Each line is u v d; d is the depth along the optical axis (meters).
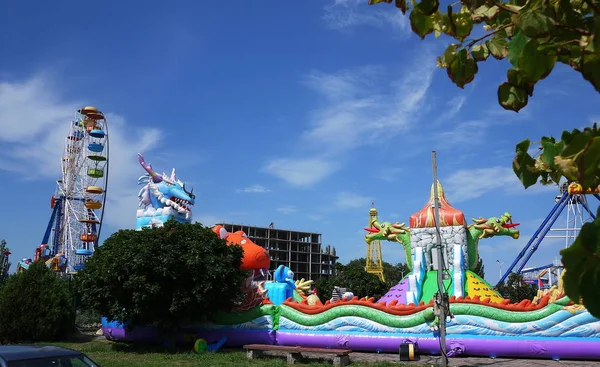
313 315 23.42
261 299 25.00
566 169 2.48
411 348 20.00
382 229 29.34
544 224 62.62
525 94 3.19
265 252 27.86
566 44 2.66
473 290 25.14
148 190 30.61
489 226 27.48
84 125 64.19
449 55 3.44
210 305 23.41
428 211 27.94
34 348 9.84
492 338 20.23
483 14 2.97
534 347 19.66
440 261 18.19
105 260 22.84
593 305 2.23
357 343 22.17
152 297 22.11
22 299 27.94
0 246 41.53
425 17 3.22
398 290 27.38
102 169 63.16
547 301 20.30
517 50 2.82
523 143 3.43
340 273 61.31
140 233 23.55
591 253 2.22
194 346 22.73
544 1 2.62
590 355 19.09
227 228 89.38
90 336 31.89
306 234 96.56
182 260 22.44
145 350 23.66
